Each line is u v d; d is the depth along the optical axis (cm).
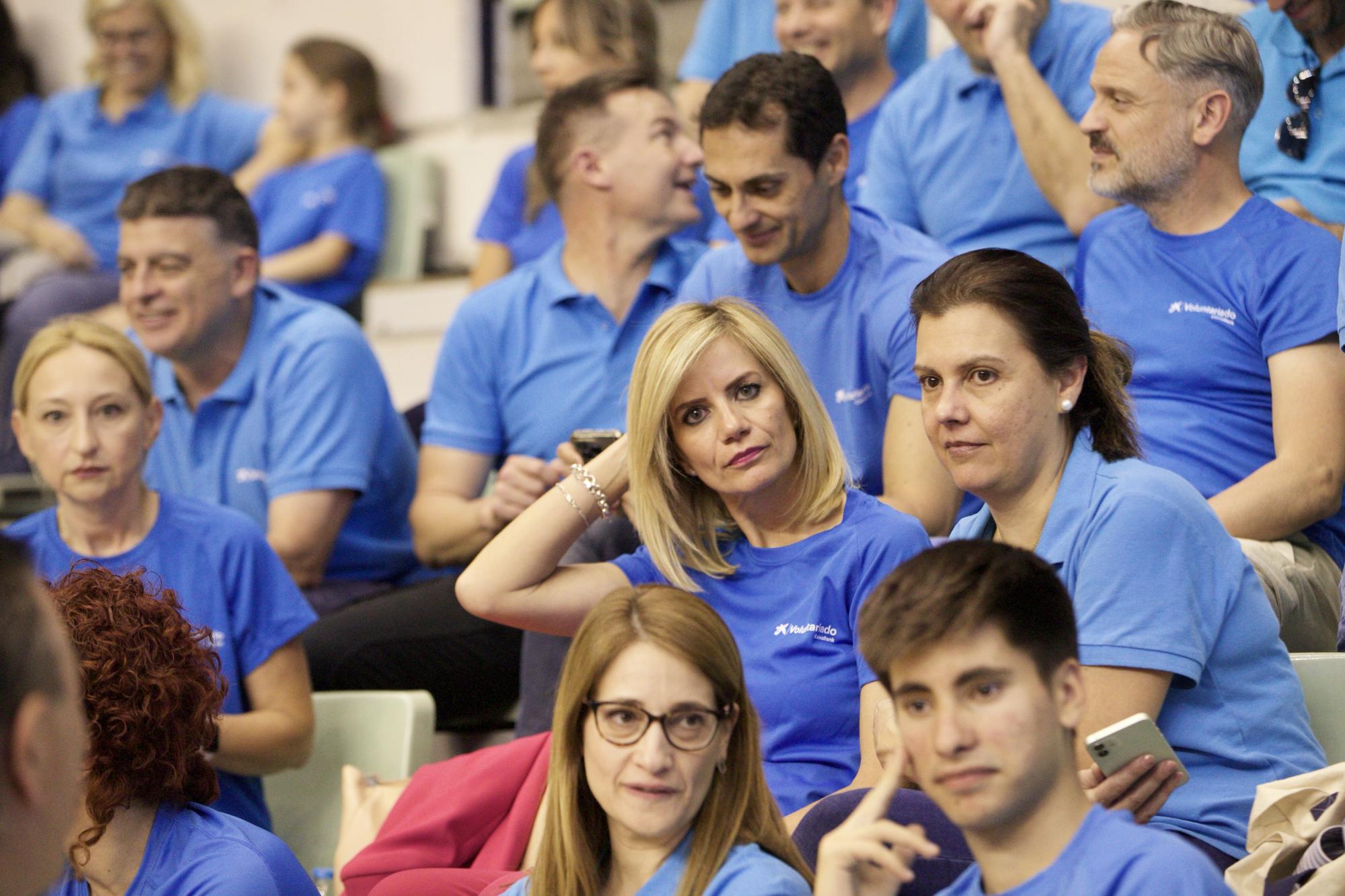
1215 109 632
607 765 409
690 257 845
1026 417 479
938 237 825
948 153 821
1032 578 333
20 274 1344
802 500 538
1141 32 638
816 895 344
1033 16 786
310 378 842
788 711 524
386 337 1257
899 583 339
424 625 771
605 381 819
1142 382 657
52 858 286
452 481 826
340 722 703
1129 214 678
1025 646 328
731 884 404
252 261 843
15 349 1222
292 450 836
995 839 338
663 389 530
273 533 830
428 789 558
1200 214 647
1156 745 407
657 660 409
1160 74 632
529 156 1101
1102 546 468
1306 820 428
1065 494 480
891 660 332
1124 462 485
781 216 678
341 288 1265
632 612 416
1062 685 334
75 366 659
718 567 542
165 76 1409
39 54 1552
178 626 475
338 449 839
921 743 332
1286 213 641
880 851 338
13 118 1490
